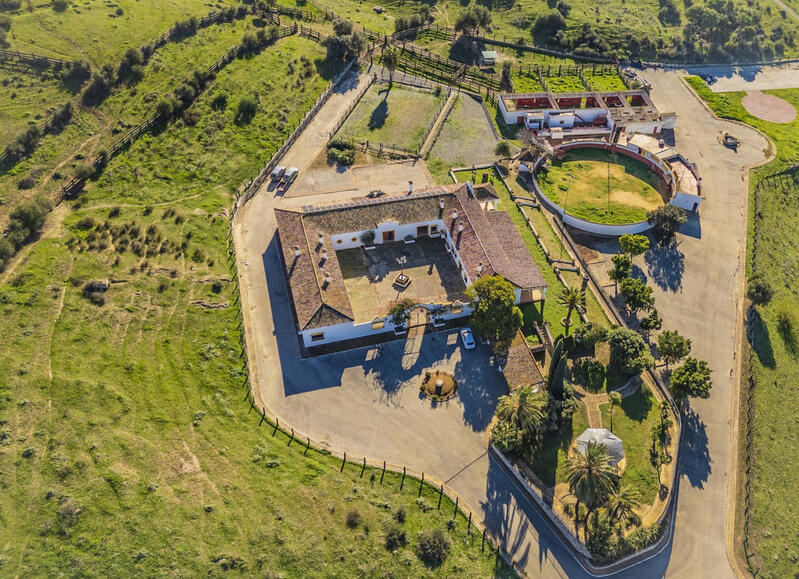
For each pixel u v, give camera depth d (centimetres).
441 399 7306
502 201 10231
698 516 6625
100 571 5325
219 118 11088
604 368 7700
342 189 10212
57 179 9450
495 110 12425
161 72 11781
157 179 9812
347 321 7638
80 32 12088
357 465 6606
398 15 16262
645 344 7719
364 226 8912
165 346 7425
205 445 6506
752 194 10856
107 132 10400
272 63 12694
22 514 5594
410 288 8544
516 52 14775
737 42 15600
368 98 12369
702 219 10281
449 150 11269
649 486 6638
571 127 12181
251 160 10550
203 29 13188
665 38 15838
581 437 6594
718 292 9069
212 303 8069
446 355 7794
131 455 6212
